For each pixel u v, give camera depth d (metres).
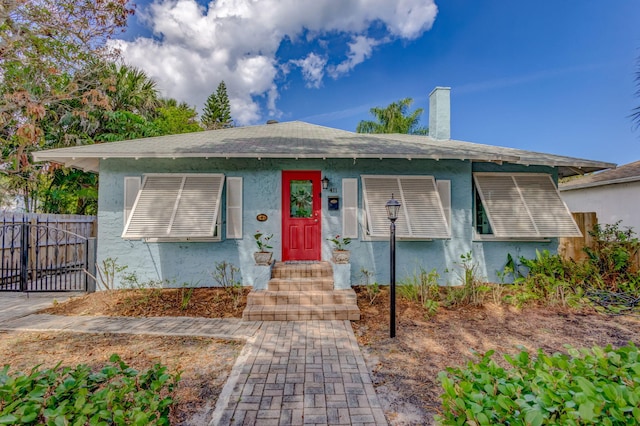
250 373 5.01
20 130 6.97
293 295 8.05
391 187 9.94
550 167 10.81
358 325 7.14
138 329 6.83
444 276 10.23
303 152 9.20
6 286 9.77
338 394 4.45
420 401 4.29
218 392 4.49
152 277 9.77
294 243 10.10
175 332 6.67
